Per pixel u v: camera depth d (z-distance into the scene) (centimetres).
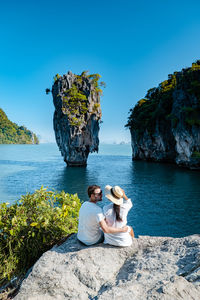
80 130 6812
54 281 284
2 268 374
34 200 458
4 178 4216
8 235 412
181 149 5897
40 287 278
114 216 347
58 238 435
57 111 7306
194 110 5347
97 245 364
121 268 313
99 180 4044
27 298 257
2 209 435
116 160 9019
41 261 328
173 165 6612
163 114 7306
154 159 8075
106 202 2438
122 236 358
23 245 402
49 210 454
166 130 7238
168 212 2097
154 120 7694
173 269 270
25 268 397
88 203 361
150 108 8512
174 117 6131
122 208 352
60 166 6700
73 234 417
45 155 11775
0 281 371
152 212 2098
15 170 5509
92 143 7150
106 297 224
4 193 2905
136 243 372
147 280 254
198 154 5166
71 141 6675
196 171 5116
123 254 343
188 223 1809
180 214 2038
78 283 283
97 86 7650
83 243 371
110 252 343
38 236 407
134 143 9056
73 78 7362
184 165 5912
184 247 320
